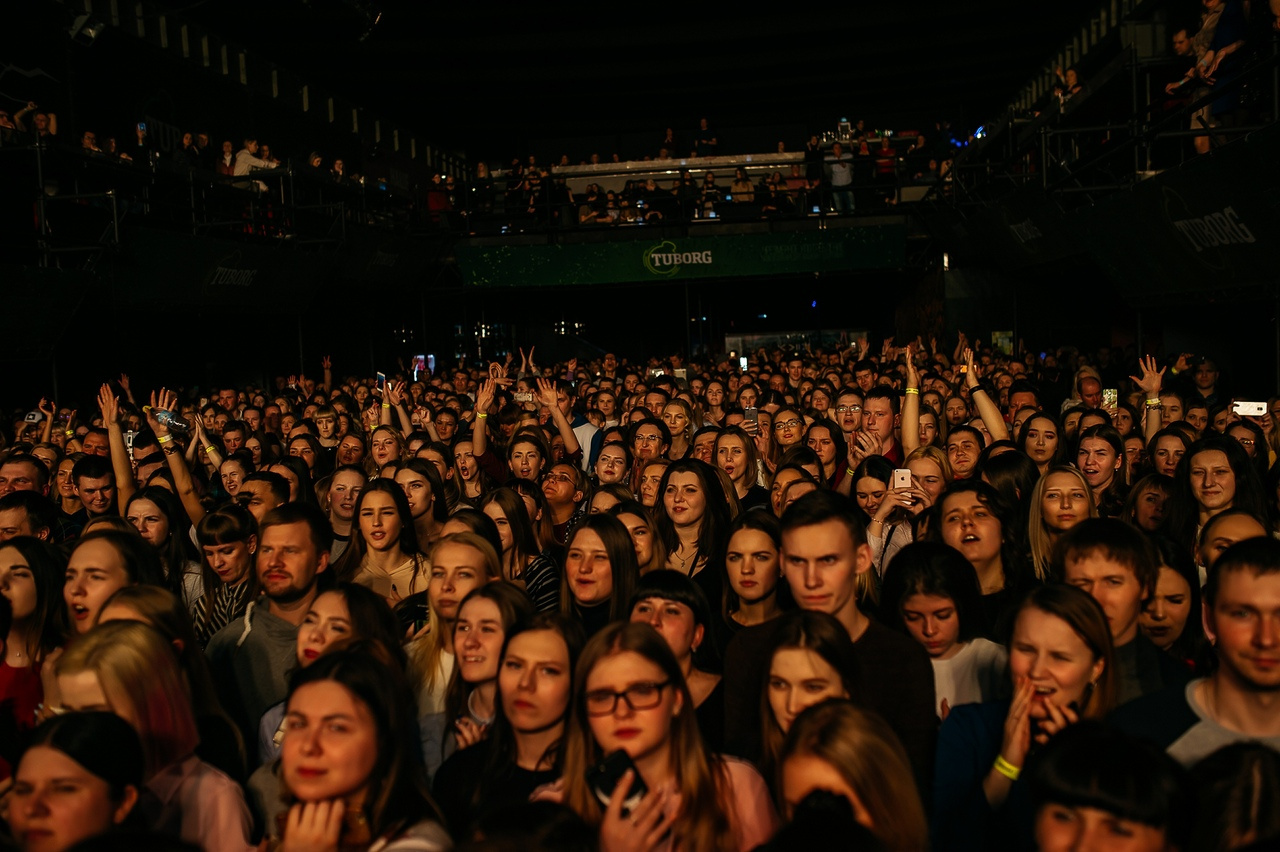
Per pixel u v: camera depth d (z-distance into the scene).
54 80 14.28
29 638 3.81
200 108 18.55
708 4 27.05
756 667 3.28
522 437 6.86
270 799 2.96
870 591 4.43
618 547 4.21
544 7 25.88
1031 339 20.22
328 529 4.28
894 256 20.00
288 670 3.94
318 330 20.16
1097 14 20.31
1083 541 3.31
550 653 2.78
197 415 8.05
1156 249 10.44
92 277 11.49
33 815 2.19
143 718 2.65
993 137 17.80
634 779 2.29
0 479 6.13
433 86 30.28
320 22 23.94
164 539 5.24
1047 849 2.02
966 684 3.42
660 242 19.94
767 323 29.52
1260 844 1.79
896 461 7.04
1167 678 3.22
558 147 34.97
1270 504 5.54
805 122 35.44
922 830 2.22
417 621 4.19
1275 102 8.01
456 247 20.17
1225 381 12.12
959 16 27.28
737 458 6.47
